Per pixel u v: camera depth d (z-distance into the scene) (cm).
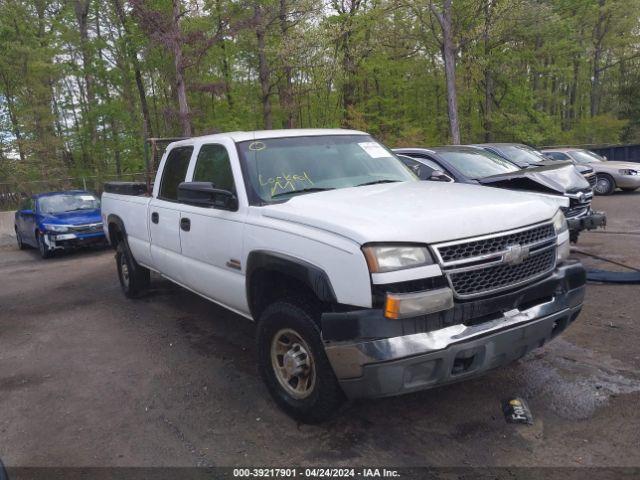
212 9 1875
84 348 551
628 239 909
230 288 429
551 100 3356
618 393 376
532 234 336
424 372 296
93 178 2391
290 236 345
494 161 828
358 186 426
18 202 2228
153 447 348
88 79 2542
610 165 1667
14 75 2461
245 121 2536
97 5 2219
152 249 581
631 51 3791
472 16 2269
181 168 532
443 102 3025
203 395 420
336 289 309
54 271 1040
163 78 2302
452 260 301
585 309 555
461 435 337
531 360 439
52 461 339
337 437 345
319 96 2675
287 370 360
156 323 616
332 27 2109
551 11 2552
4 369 507
